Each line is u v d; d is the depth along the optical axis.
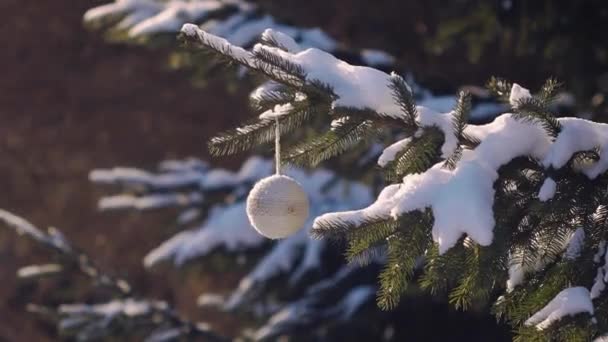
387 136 6.78
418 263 12.09
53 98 23.36
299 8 20.31
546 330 4.59
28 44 23.38
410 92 4.91
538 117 5.04
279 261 13.03
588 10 10.83
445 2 13.66
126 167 22.98
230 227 12.84
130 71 23.09
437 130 4.93
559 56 11.12
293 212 5.07
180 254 12.80
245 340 13.95
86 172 23.03
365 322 13.73
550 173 4.96
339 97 4.95
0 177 23.31
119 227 22.34
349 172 10.77
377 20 19.97
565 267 4.97
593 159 5.08
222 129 22.66
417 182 4.81
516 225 4.88
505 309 5.09
